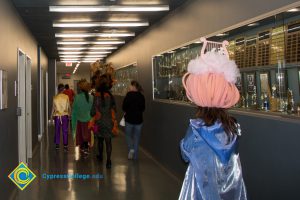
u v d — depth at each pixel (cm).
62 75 3122
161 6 559
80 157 737
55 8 556
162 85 668
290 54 290
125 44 1084
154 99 717
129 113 696
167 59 634
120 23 714
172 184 524
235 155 204
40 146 891
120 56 1196
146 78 791
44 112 1248
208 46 231
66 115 831
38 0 524
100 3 548
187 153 204
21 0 518
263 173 314
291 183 273
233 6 370
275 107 307
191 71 210
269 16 302
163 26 650
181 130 533
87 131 730
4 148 433
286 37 296
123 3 549
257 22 329
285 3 279
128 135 707
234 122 208
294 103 284
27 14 616
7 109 456
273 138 299
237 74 212
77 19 680
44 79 1292
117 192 484
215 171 197
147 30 779
